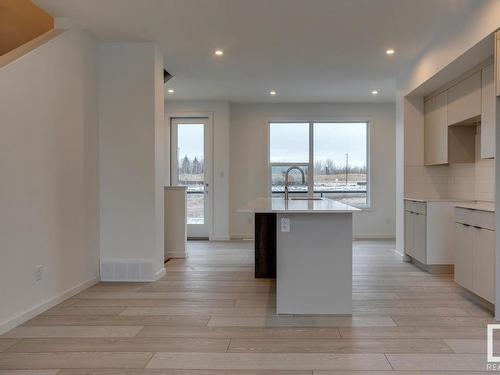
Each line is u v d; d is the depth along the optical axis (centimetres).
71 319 309
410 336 273
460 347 254
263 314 321
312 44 447
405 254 541
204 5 353
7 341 266
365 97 721
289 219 320
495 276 304
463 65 396
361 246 670
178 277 454
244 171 779
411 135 546
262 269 448
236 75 572
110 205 438
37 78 324
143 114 437
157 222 445
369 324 297
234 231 780
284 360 236
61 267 358
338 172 788
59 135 357
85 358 239
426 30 407
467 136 472
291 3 348
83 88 404
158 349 252
